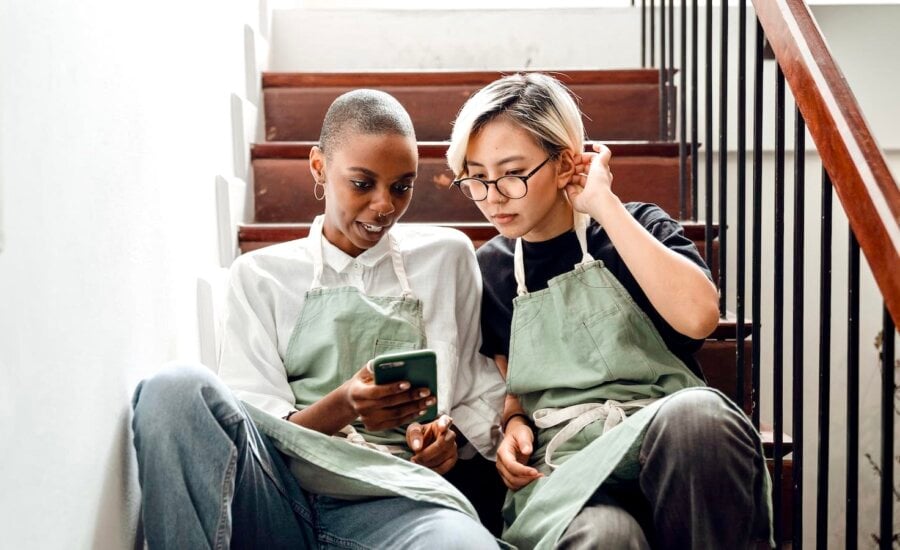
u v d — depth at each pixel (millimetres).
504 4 3637
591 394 1530
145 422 1236
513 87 1584
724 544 1293
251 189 2404
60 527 1095
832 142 1297
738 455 1272
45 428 1052
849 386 1379
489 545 1267
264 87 2629
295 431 1370
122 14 1380
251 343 1587
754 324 1810
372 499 1384
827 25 2998
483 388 1682
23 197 1005
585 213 1604
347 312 1592
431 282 1677
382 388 1336
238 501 1288
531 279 1654
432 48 3021
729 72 2918
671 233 1609
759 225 1785
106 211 1282
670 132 2637
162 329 1561
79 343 1163
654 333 1557
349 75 2615
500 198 1562
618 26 3037
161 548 1239
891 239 1130
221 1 2174
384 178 1539
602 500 1339
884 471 1286
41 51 1069
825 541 1490
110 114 1310
